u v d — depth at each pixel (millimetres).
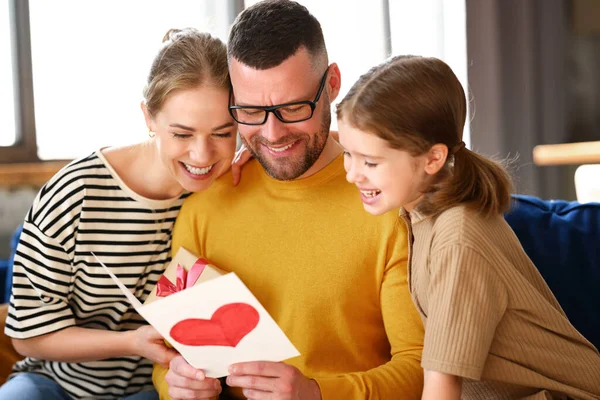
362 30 4078
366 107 1204
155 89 1428
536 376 1215
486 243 1188
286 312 1480
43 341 1566
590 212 1641
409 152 1225
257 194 1571
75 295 1619
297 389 1261
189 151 1459
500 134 4383
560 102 4574
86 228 1566
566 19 4594
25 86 3230
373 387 1337
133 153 1617
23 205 3092
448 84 1259
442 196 1236
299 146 1438
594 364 1252
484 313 1150
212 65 1423
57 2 3291
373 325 1494
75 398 1643
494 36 4352
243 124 1419
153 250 1605
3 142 3234
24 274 1582
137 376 1682
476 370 1129
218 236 1563
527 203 1693
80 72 3359
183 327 1177
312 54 1402
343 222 1492
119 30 3426
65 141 3348
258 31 1368
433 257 1207
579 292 1566
